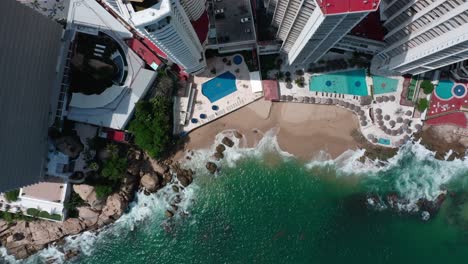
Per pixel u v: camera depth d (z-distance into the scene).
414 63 130.00
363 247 149.50
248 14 138.38
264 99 148.38
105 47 142.62
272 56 146.62
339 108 148.88
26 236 146.62
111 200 144.38
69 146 139.12
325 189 151.00
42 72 127.69
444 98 146.00
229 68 146.88
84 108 140.25
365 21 136.00
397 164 148.62
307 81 147.38
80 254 150.25
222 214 151.12
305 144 150.38
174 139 147.38
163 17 87.25
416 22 113.56
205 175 149.88
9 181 113.19
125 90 140.88
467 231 148.62
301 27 114.19
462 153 147.00
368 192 149.62
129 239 150.88
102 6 138.50
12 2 101.00
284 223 151.00
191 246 150.88
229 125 149.50
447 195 147.88
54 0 141.12
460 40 100.56
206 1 138.50
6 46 101.50
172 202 149.38
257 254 150.38
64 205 142.00
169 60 142.25
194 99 147.12
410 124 147.00
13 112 110.69
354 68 147.12
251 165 150.62
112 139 143.50
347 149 149.75
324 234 150.25
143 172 147.50
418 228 149.00
